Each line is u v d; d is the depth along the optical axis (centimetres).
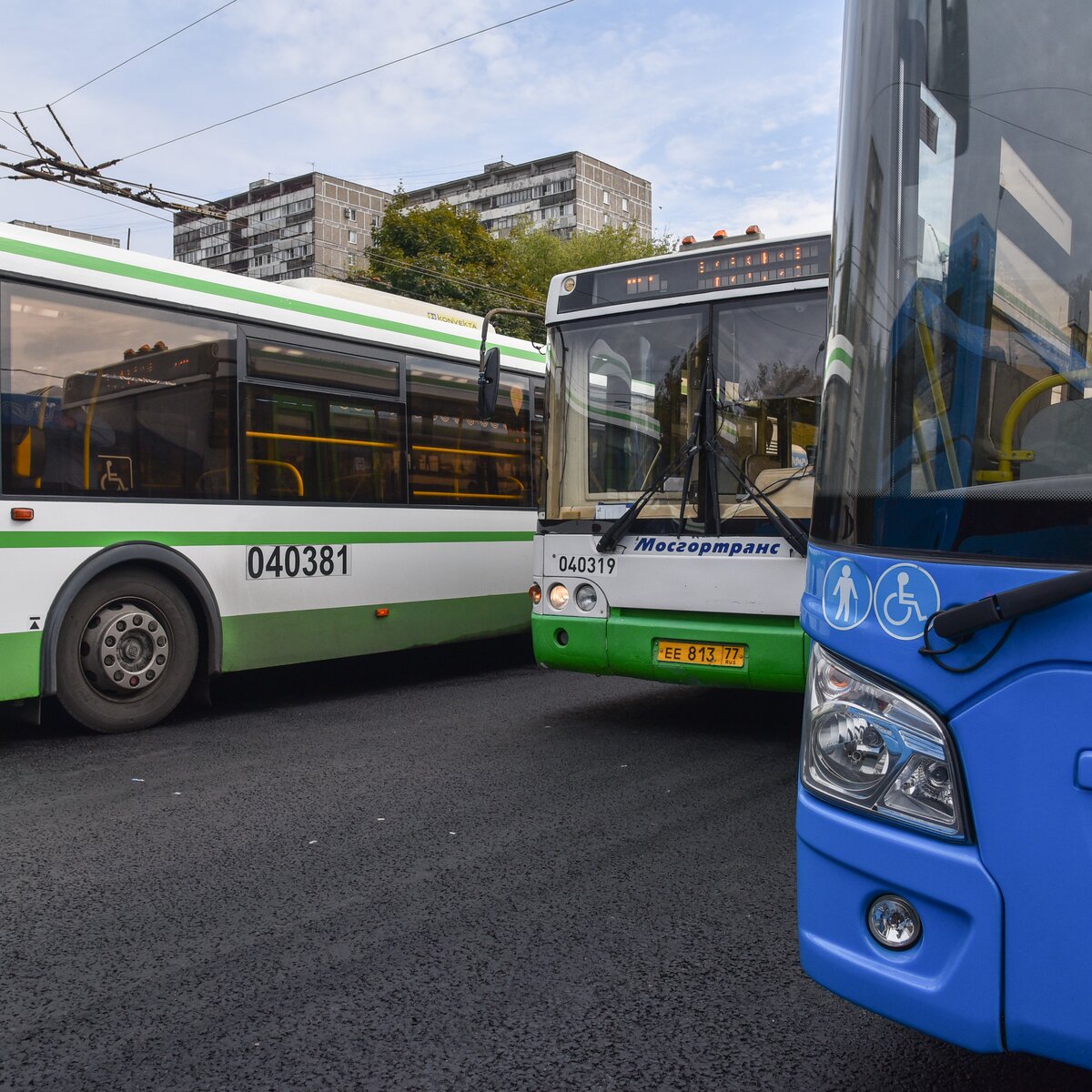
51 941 369
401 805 538
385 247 3167
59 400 673
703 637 649
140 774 602
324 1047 298
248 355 786
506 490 1001
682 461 660
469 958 357
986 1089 278
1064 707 195
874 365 235
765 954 362
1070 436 204
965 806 207
